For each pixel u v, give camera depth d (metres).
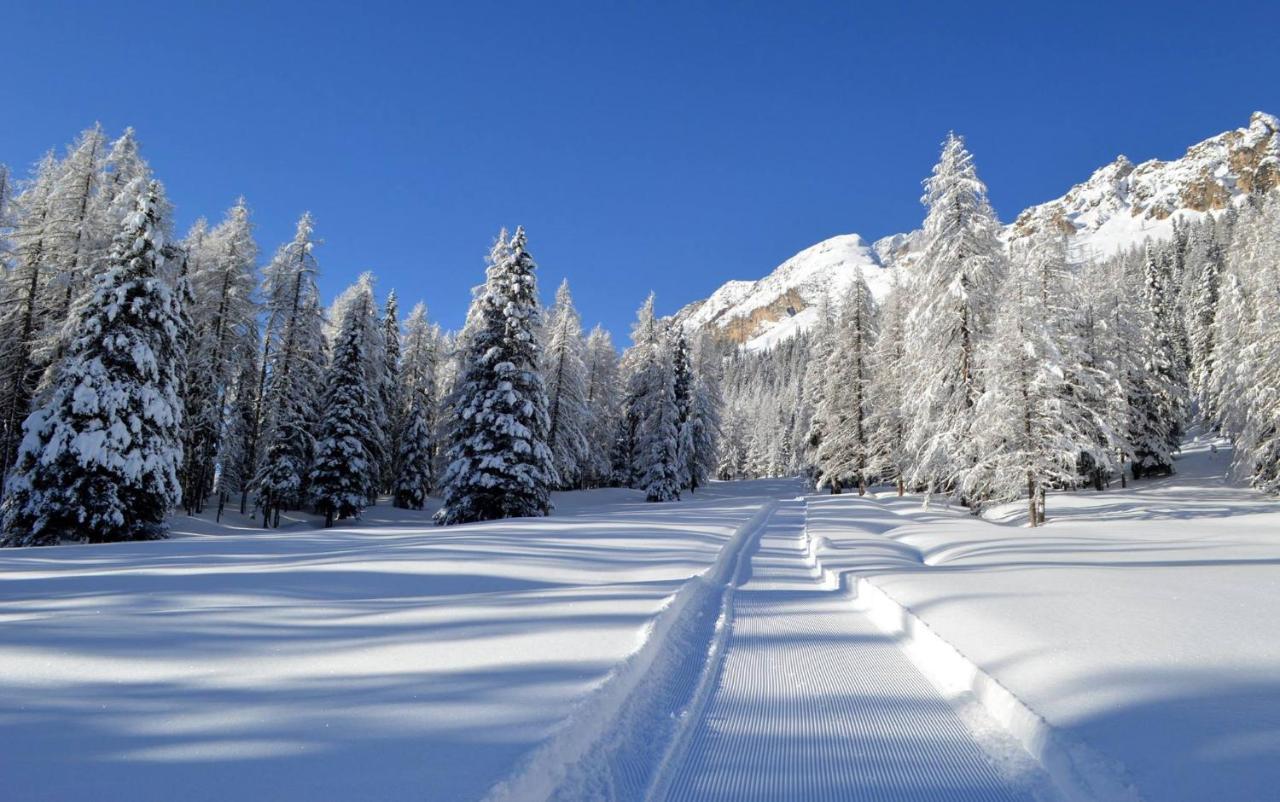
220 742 3.38
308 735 3.50
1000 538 17.23
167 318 21.16
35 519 18.97
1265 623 6.20
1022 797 3.50
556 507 38.78
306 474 31.80
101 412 19.47
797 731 4.44
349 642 5.58
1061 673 4.92
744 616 8.31
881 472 40.56
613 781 3.56
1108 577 9.38
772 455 100.00
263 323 32.56
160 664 4.79
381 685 4.42
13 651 5.01
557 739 3.54
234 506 35.97
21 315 24.64
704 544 15.20
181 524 27.73
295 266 31.80
